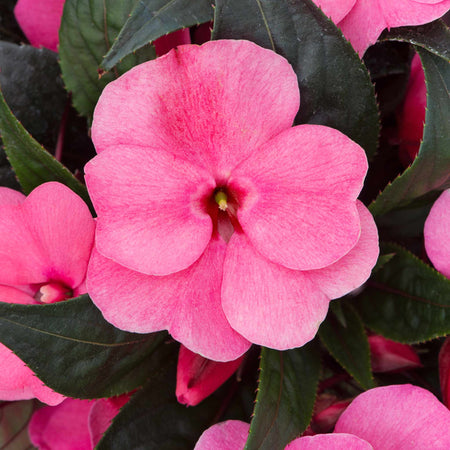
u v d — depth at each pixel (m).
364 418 0.30
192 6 0.29
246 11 0.28
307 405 0.30
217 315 0.28
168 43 0.30
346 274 0.28
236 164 0.28
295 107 0.28
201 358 0.29
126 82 0.27
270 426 0.29
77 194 0.30
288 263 0.28
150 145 0.28
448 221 0.30
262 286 0.28
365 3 0.30
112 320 0.28
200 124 0.28
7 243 0.29
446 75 0.29
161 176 0.28
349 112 0.30
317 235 0.28
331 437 0.29
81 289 0.30
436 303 0.30
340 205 0.28
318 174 0.28
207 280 0.29
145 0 0.28
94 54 0.30
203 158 0.28
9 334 0.28
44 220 0.29
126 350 0.30
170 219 0.28
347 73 0.29
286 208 0.28
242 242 0.29
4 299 0.30
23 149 0.29
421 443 0.29
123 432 0.30
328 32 0.29
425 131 0.29
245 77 0.27
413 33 0.30
